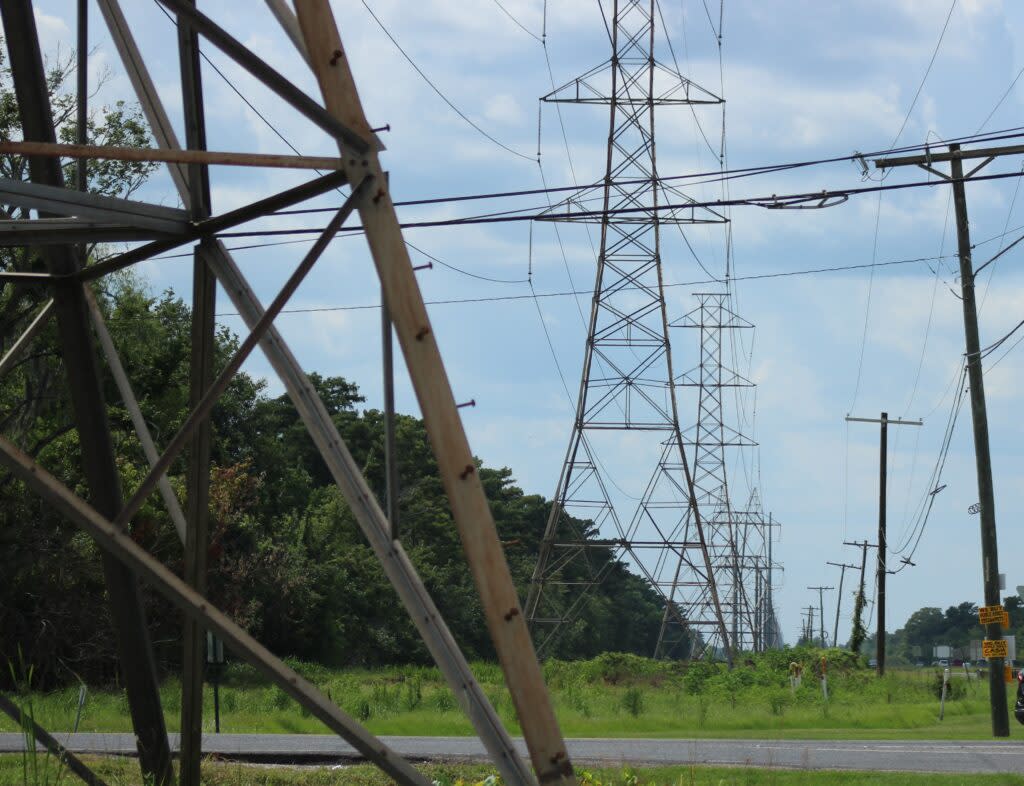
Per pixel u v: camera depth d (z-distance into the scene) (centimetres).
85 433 1470
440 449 1177
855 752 3234
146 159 1112
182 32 1416
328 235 1193
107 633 6106
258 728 4209
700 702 5628
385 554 1352
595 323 7075
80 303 1449
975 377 4850
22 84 1388
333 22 1199
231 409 11244
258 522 10169
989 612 4591
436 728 4375
